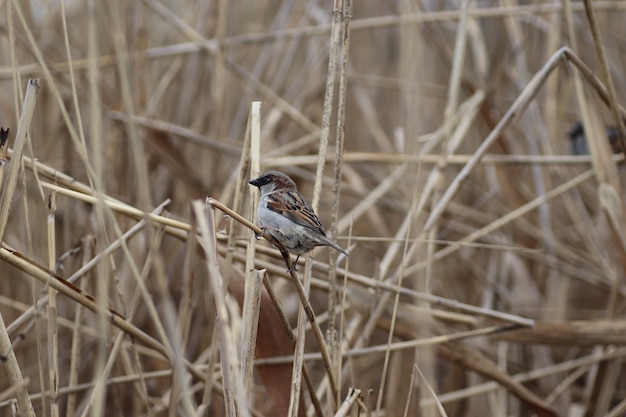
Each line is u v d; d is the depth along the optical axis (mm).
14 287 11367
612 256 13484
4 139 6891
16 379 6742
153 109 13219
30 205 11070
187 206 13148
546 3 14641
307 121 13477
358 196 13414
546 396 12961
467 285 13984
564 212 16562
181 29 13164
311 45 15625
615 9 13953
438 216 9305
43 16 13148
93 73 5801
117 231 5988
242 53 15875
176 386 6566
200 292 11836
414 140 8820
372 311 9695
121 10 11750
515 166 13359
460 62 10414
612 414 10523
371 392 7430
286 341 8648
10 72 11492
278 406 8477
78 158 11938
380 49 16391
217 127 12609
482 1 15531
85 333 10406
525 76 14141
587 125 10016
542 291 14500
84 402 10414
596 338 9914
